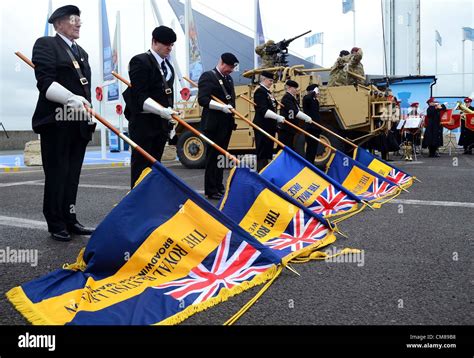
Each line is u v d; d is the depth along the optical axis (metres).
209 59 17.88
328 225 3.64
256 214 3.67
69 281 2.51
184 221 2.78
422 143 13.77
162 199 2.77
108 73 13.86
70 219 3.96
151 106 3.87
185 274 2.64
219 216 2.83
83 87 3.82
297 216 3.65
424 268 2.92
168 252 2.68
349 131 9.56
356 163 6.05
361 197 5.46
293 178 4.75
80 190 6.73
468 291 2.52
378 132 9.57
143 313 2.17
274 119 6.30
